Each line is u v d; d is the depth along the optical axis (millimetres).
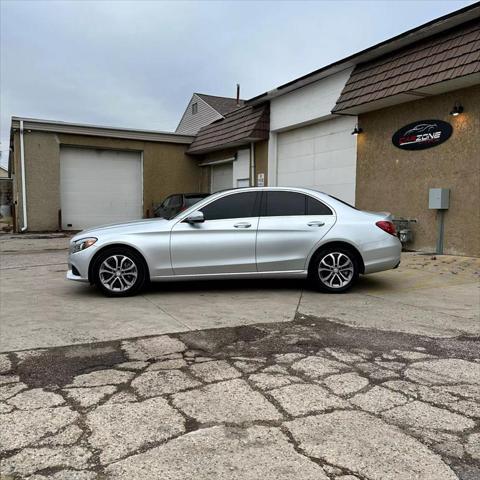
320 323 5273
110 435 2848
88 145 19703
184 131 31859
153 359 4121
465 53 9242
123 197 20938
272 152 17078
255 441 2787
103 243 6496
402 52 11180
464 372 3836
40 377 3711
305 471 2496
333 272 6832
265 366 3967
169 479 2432
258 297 6609
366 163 12688
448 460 2600
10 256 11523
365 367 3947
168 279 6652
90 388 3508
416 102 11172
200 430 2912
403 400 3322
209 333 4879
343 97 12383
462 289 7160
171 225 6652
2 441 2779
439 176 10680
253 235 6695
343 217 6910
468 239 10133
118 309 5887
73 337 4711
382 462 2578
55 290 7156
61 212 19516
